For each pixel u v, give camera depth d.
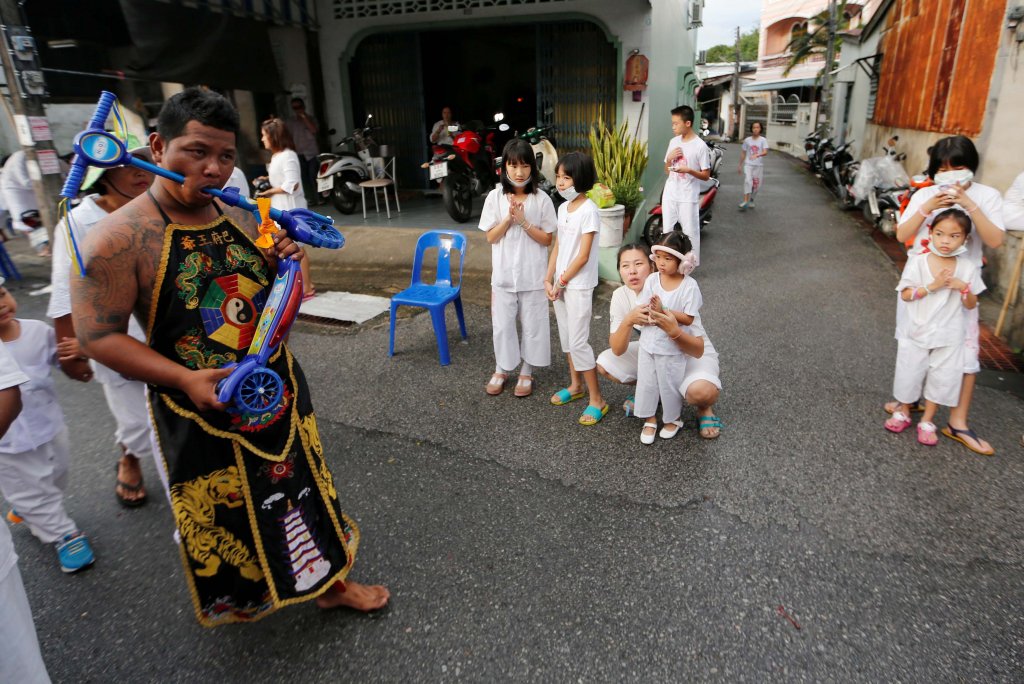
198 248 1.75
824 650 2.14
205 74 7.57
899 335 3.34
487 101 11.30
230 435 1.83
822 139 16.38
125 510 2.99
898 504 2.87
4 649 1.48
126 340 1.66
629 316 3.15
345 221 8.29
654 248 3.20
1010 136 5.67
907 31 10.20
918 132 9.28
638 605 2.35
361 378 4.27
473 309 5.54
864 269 6.84
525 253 3.68
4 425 1.51
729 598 2.37
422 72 9.89
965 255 3.10
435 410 3.83
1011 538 2.64
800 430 3.51
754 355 4.54
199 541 1.89
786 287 6.23
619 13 8.09
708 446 3.38
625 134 7.24
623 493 3.01
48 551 2.73
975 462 3.16
